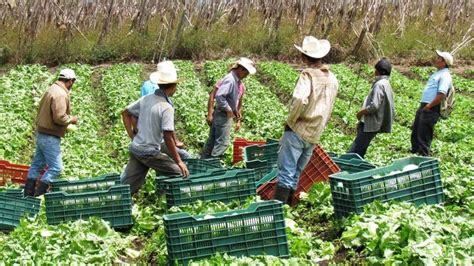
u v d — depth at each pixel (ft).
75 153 58.18
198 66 121.49
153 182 44.29
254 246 29.30
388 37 133.28
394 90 102.89
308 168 40.19
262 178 42.39
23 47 122.01
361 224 31.12
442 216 32.37
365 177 34.17
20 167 48.62
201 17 133.18
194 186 36.96
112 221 36.42
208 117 52.06
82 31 128.26
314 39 37.81
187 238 28.55
